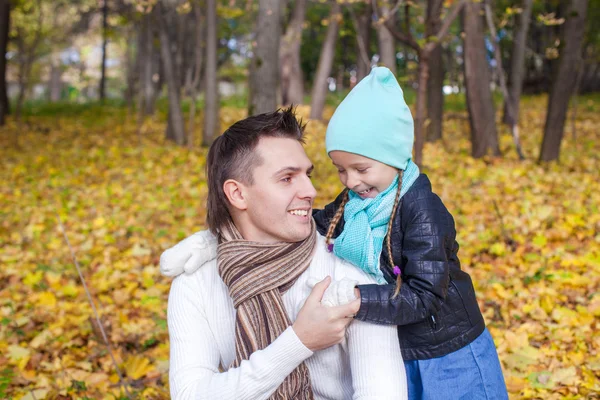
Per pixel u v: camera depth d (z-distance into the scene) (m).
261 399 1.47
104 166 10.25
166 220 6.86
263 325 1.54
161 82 21.77
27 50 15.18
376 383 1.50
